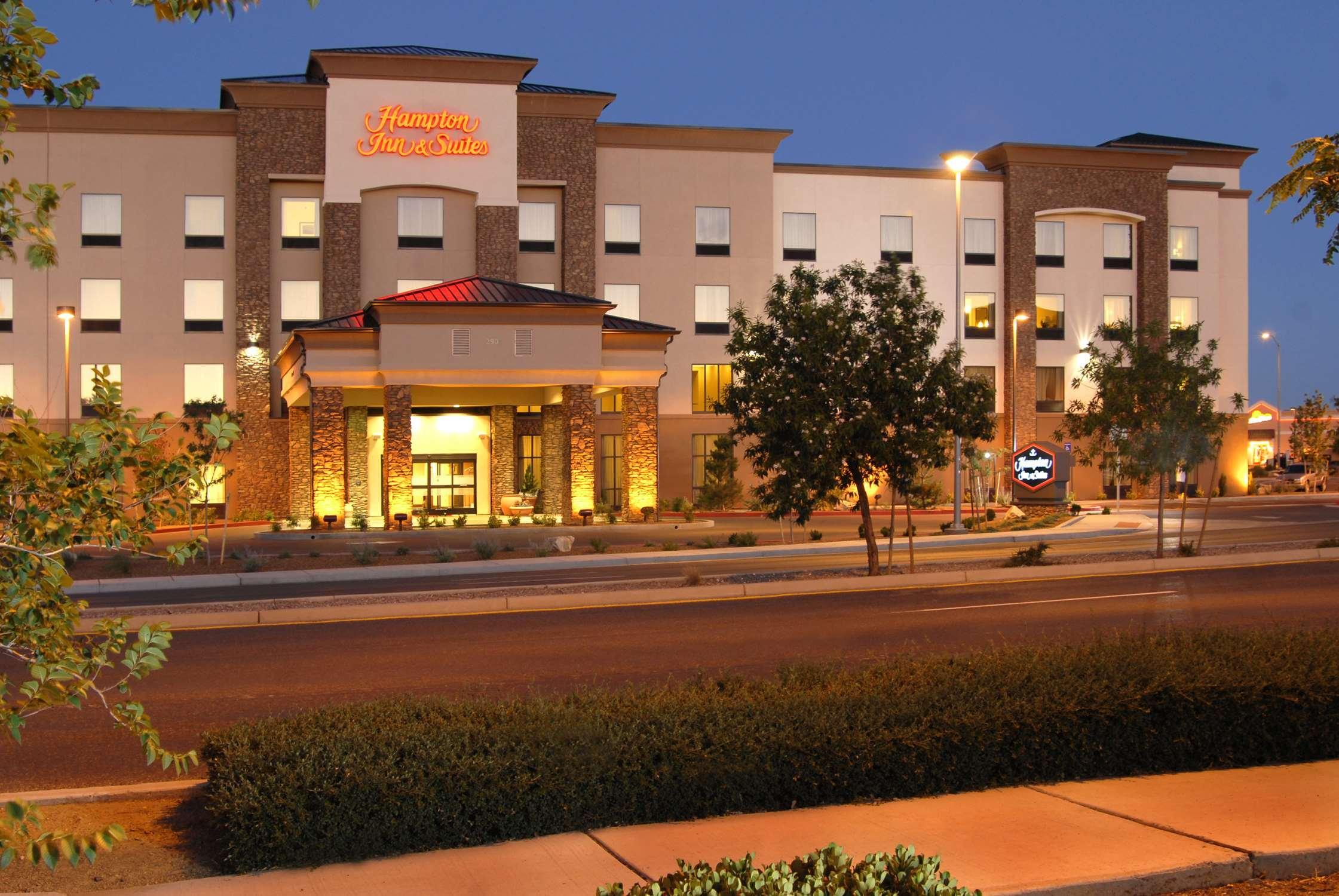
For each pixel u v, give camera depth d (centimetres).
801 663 979
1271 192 942
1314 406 6625
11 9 461
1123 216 5544
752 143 5138
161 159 4666
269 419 4672
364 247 4719
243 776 643
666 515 4472
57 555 462
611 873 604
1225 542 3003
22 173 4569
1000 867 601
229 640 1516
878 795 743
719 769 704
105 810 755
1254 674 841
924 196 5369
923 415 2153
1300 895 586
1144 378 2402
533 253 4919
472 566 2656
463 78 4762
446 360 3853
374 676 1268
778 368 2155
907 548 3080
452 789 652
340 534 3712
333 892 583
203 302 4694
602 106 4909
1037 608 1705
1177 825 673
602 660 1349
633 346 4125
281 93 4647
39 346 4575
